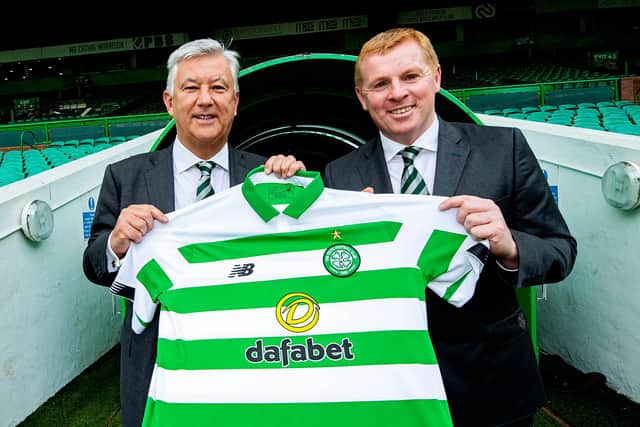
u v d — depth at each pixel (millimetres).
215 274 1733
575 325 3178
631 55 23719
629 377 2740
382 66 1803
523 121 3889
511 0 23469
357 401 1612
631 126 6641
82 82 25328
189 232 1756
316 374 1645
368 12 24109
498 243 1650
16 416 2910
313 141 3566
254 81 2820
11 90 25953
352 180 2051
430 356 1606
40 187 3266
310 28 24578
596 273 2959
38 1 20750
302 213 1741
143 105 23969
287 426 1622
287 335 1678
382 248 1698
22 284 3029
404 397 1594
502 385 1885
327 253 1719
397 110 1842
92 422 2941
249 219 1764
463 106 2500
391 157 2018
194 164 2094
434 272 1674
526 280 1699
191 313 1701
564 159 3203
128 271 1763
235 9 23359
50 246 3342
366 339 1644
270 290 1713
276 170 1794
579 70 22703
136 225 1705
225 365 1669
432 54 1873
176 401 1635
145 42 25250
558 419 2674
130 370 1937
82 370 3635
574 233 3145
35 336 3123
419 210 1697
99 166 4074
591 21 24344
